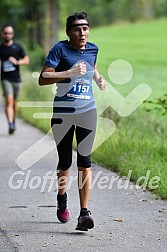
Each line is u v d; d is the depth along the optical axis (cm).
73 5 10300
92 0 10506
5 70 2423
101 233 1138
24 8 6994
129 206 1336
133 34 8575
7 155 1969
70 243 1079
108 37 8394
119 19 11000
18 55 2425
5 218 1242
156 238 1108
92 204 1355
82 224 1132
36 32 6544
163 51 7019
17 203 1366
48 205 1348
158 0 11069
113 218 1240
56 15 4847
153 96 3741
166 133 2020
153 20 10438
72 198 1412
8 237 1116
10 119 2441
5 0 6819
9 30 2397
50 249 1046
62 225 1192
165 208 1316
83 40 1148
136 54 6812
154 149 1759
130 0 10988
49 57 1147
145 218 1239
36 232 1145
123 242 1084
